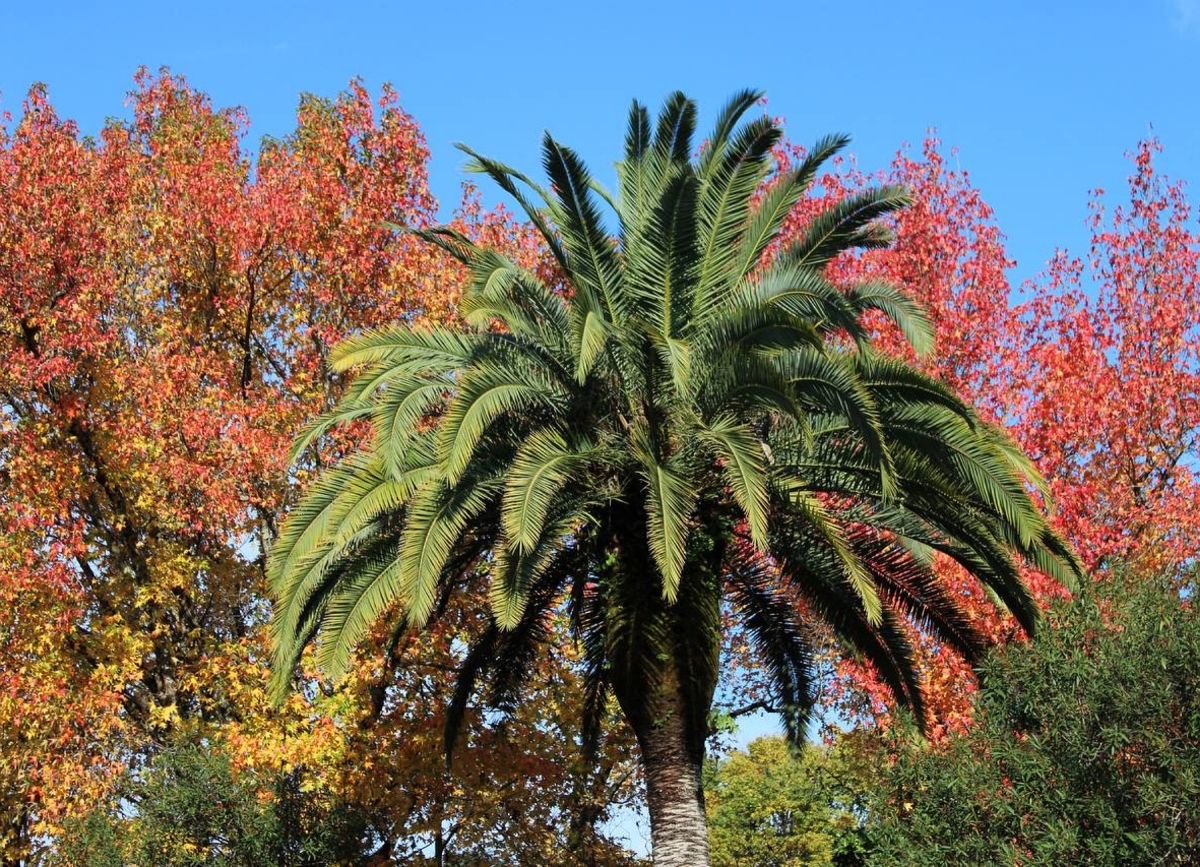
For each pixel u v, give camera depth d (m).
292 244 25.94
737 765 36.50
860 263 26.67
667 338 13.57
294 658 16.91
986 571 16.72
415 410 14.47
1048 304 26.52
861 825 20.52
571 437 15.70
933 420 15.27
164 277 26.69
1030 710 13.95
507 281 14.77
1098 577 16.77
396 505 15.48
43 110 26.48
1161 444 24.41
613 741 25.05
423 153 27.89
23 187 24.92
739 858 35.28
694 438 15.19
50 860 23.14
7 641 22.89
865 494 16.17
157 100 32.25
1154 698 12.80
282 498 24.83
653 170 17.23
